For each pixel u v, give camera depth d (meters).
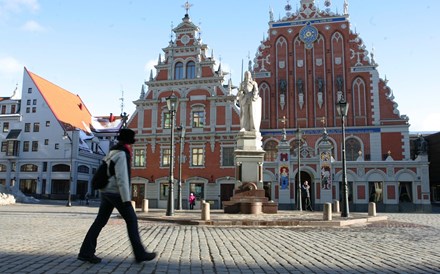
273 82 50.50
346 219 19.77
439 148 58.94
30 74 66.75
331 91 49.06
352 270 7.88
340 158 46.97
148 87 49.75
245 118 24.14
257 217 20.00
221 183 45.72
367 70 48.53
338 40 50.03
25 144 64.94
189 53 49.19
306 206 36.25
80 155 64.94
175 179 46.81
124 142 8.04
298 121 48.97
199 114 47.75
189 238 12.97
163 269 7.61
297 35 51.16
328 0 50.97
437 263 8.72
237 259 9.01
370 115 47.50
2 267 7.55
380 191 41.38
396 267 8.23
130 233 7.96
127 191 7.72
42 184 63.44
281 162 42.47
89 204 51.81
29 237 12.90
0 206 39.28
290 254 9.83
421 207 40.19
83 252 8.00
